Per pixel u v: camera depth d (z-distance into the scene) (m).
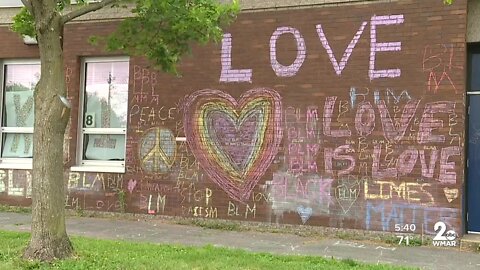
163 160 10.76
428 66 8.97
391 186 9.14
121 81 11.47
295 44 9.89
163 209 10.71
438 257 7.95
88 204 11.27
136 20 7.58
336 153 9.53
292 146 9.84
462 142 8.74
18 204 11.94
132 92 11.10
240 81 10.24
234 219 10.16
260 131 10.06
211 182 10.37
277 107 9.96
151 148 10.87
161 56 7.84
